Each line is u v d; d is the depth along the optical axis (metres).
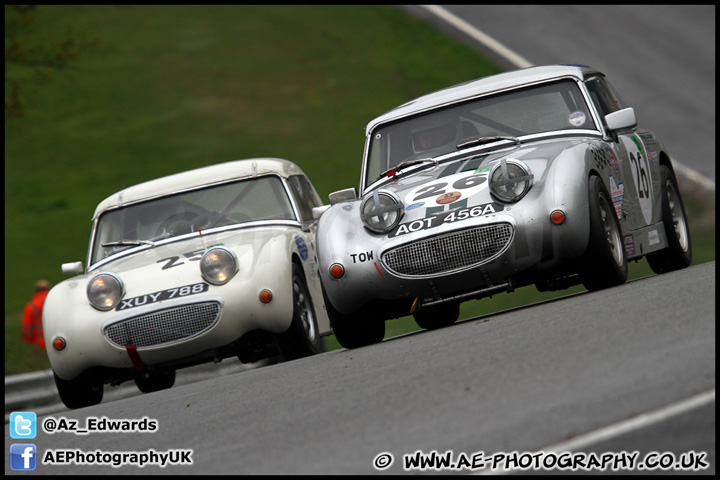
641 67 98.38
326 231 22.94
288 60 120.31
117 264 28.69
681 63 98.19
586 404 11.81
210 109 111.25
